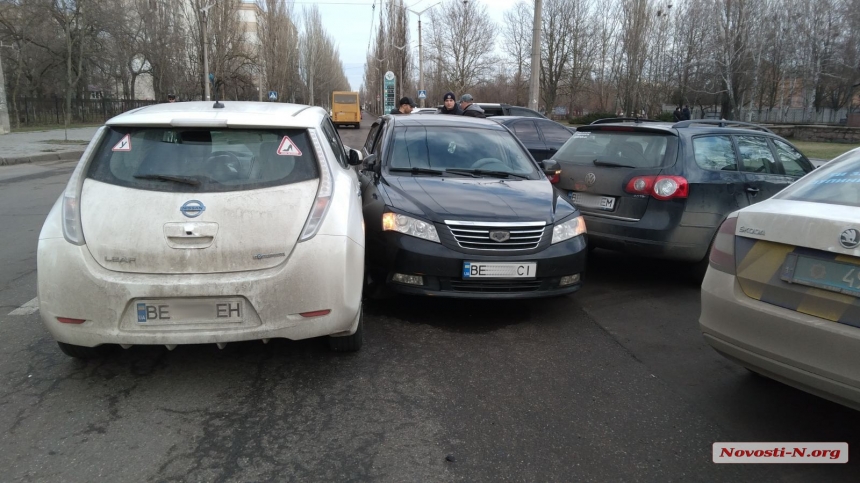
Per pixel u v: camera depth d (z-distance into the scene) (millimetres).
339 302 3402
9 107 30859
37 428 2973
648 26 39844
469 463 2781
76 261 3150
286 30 57406
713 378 3801
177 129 3555
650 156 5629
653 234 5406
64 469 2646
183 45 39594
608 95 54188
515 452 2885
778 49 40219
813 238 2801
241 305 3229
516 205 4707
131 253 3172
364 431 3033
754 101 48969
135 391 3393
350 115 49188
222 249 3223
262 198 3361
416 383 3594
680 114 25484
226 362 3816
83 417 3092
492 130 6246
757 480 2732
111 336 3160
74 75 34188
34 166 15414
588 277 6203
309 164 3584
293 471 2682
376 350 4082
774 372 2945
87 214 3256
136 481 2580
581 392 3545
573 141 6523
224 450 2830
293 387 3498
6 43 30828
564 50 56469
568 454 2885
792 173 6445
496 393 3498
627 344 4336
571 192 6102
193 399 3320
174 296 3152
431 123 6207
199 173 3400
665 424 3207
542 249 4488
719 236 3350
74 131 28406
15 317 4457
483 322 4723
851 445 3051
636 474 2738
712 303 3260
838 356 2648
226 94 46812
